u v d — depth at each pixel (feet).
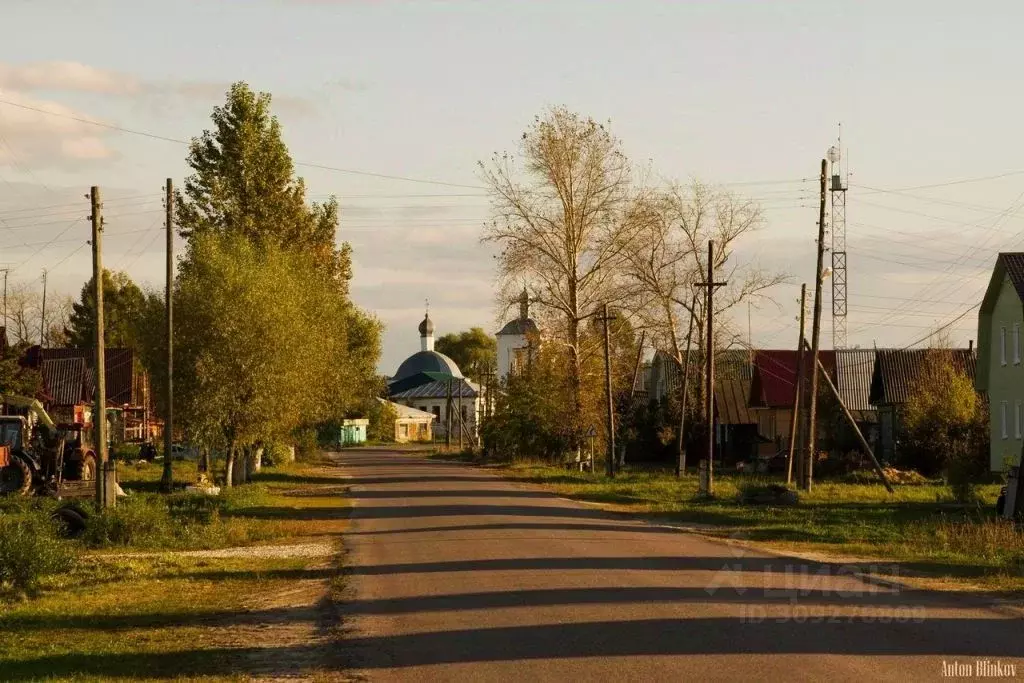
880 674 44.86
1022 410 202.90
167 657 54.39
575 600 65.92
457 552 95.30
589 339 268.62
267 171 253.24
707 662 47.57
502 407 308.19
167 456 177.17
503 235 256.93
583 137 256.11
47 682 47.50
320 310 229.66
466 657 50.78
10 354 236.63
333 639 57.77
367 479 233.14
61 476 160.86
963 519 128.77
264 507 151.02
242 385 180.65
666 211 273.33
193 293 187.11
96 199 139.54
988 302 217.77
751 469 275.39
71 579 83.30
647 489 194.49
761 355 326.44
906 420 257.34
